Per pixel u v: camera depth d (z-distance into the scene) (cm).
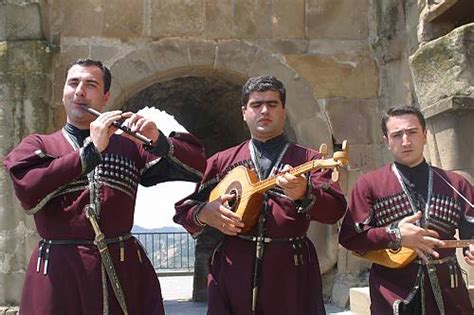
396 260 327
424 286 325
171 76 795
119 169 298
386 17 768
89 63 305
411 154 338
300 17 802
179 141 304
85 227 285
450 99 505
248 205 314
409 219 315
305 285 324
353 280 746
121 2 769
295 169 299
